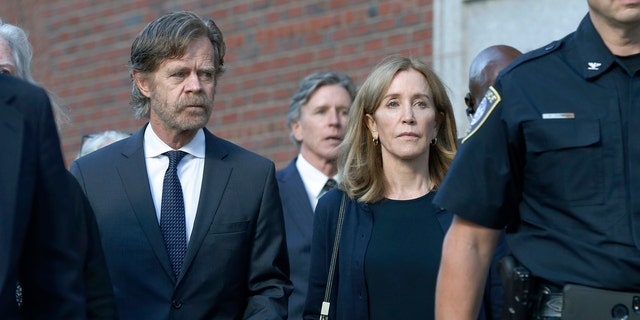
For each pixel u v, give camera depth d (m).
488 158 3.55
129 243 4.85
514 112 3.50
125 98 9.52
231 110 8.89
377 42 8.07
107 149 5.09
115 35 9.59
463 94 7.71
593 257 3.36
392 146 5.04
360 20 8.16
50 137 3.33
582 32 3.52
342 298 4.91
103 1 9.68
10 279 3.14
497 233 3.65
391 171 5.10
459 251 3.64
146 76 4.95
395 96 5.09
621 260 3.32
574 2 7.28
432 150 5.25
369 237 4.95
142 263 4.84
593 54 3.46
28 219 3.23
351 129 5.20
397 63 5.17
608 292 3.34
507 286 3.54
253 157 5.12
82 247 3.62
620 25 3.39
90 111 9.76
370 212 5.03
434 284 4.80
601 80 3.44
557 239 3.43
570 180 3.41
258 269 5.00
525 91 3.50
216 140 5.14
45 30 10.04
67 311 3.35
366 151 5.16
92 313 3.75
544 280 3.45
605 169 3.38
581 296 3.35
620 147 3.38
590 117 3.41
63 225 3.36
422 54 7.88
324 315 4.97
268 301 4.94
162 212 4.93
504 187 3.55
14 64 4.70
